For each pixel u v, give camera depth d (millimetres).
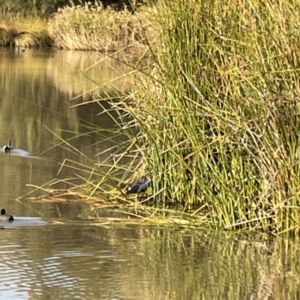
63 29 49938
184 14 12789
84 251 10859
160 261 10562
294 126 11477
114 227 12117
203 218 12438
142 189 13562
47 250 10828
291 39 11469
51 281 9688
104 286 9547
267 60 11680
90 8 50031
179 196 13273
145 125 13406
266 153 11797
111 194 13844
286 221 11688
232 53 12102
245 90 11836
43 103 25625
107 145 18312
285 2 11508
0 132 19984
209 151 12250
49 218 12453
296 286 9781
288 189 11641
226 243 11477
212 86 12484
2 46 52312
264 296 9461
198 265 10492
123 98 14773
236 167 12086
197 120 12586
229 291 9555
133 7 14141
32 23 54844
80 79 32750
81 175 15320
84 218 12547
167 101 13133
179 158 12477
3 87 29438
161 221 12430
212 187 12531
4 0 57844
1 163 16234
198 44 12703
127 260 10570
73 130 20578
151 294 9383
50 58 42781
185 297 9305
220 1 12570
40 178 15047
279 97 11570
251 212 12102
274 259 10789
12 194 13844
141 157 14633
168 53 12898
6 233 11578
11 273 9906
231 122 11812
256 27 11797
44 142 18719
